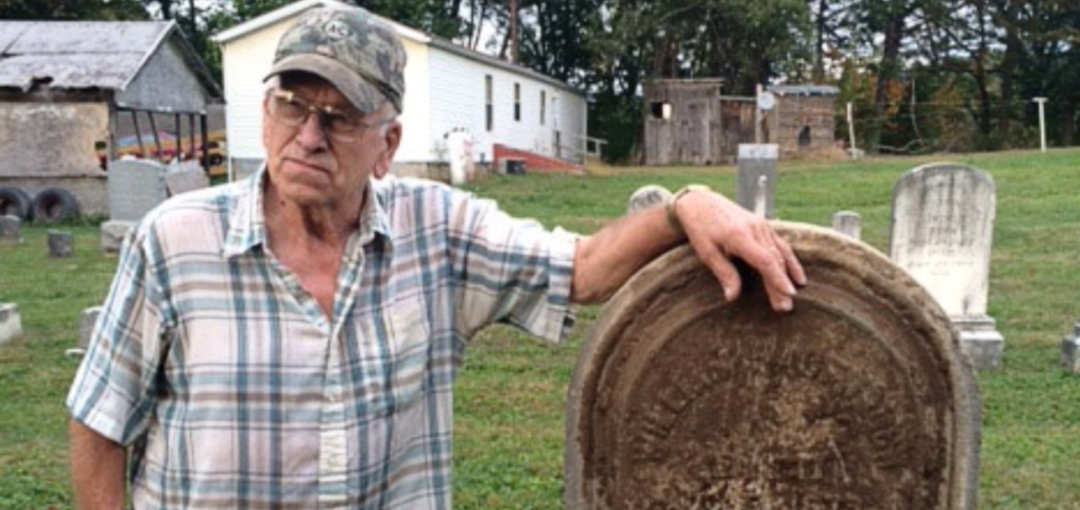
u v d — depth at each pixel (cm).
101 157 2020
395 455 208
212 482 197
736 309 219
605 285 225
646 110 3406
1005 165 2366
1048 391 718
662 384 225
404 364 207
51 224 1950
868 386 218
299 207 198
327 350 199
